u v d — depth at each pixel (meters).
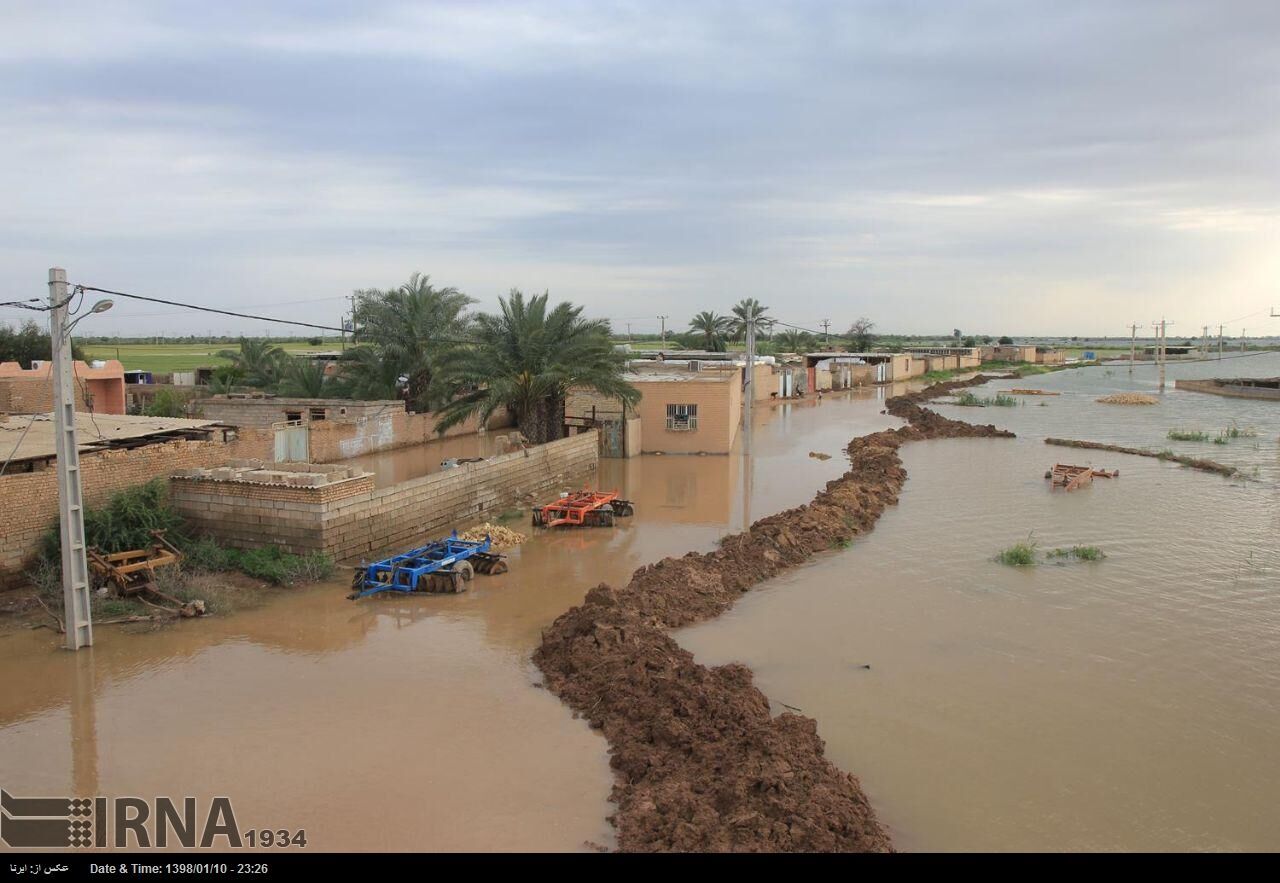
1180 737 10.70
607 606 14.05
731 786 8.92
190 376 51.72
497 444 37.00
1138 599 16.08
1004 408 60.06
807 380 70.88
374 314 37.50
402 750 10.08
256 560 17.16
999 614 15.27
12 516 15.55
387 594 16.17
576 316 31.30
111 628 14.11
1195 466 31.86
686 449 35.75
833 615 15.29
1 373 34.38
